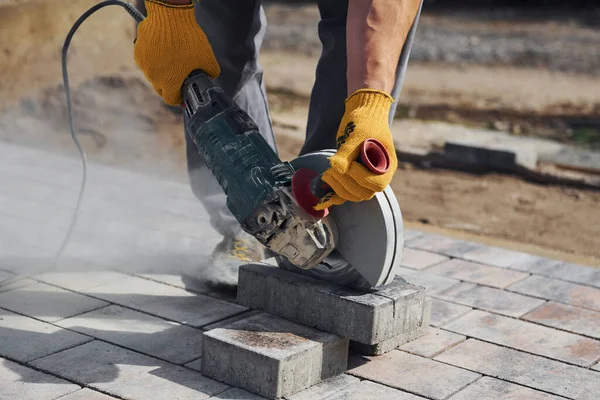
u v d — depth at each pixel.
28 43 7.84
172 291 4.41
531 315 4.35
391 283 3.87
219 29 4.28
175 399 3.32
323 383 3.53
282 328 3.62
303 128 9.29
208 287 4.48
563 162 8.42
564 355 3.91
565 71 12.52
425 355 3.83
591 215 7.09
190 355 3.71
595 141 9.23
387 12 3.21
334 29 4.00
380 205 3.50
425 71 12.38
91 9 4.18
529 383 3.61
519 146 8.32
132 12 3.94
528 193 7.63
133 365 3.59
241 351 3.40
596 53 13.60
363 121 3.03
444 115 10.09
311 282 3.75
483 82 11.77
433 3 18.06
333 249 3.62
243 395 3.39
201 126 3.56
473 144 8.22
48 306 4.14
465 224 6.73
